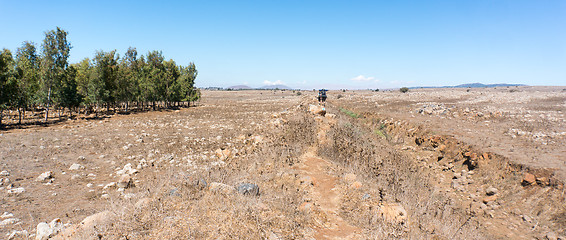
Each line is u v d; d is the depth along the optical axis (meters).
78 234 4.69
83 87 38.84
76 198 8.22
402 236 5.58
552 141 15.32
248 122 28.22
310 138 14.94
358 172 10.16
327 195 7.87
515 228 9.09
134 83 45.56
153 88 49.97
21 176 10.17
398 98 61.00
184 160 13.35
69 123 29.05
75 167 11.70
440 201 10.24
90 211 7.12
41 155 13.59
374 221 6.04
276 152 12.16
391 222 6.04
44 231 5.15
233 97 125.94
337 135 15.52
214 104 76.06
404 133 23.58
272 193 7.18
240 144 16.69
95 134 21.00
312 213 6.34
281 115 27.59
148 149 15.89
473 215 10.27
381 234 5.47
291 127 17.20
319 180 9.16
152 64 56.16
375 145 17.50
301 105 31.97
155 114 42.09
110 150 15.48
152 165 12.55
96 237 4.45
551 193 9.86
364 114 33.94
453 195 12.20
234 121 29.77
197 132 22.34
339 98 66.69
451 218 8.32
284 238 4.93
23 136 19.05
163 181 7.18
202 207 5.53
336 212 6.69
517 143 15.50
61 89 32.56
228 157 13.57
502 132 18.83
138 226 4.72
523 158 12.60
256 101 90.44
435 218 7.65
